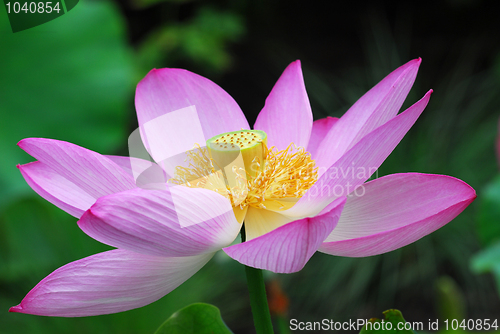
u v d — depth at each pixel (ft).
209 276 3.85
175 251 2.00
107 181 2.05
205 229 2.01
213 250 2.05
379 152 2.04
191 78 2.28
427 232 2.08
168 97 2.27
